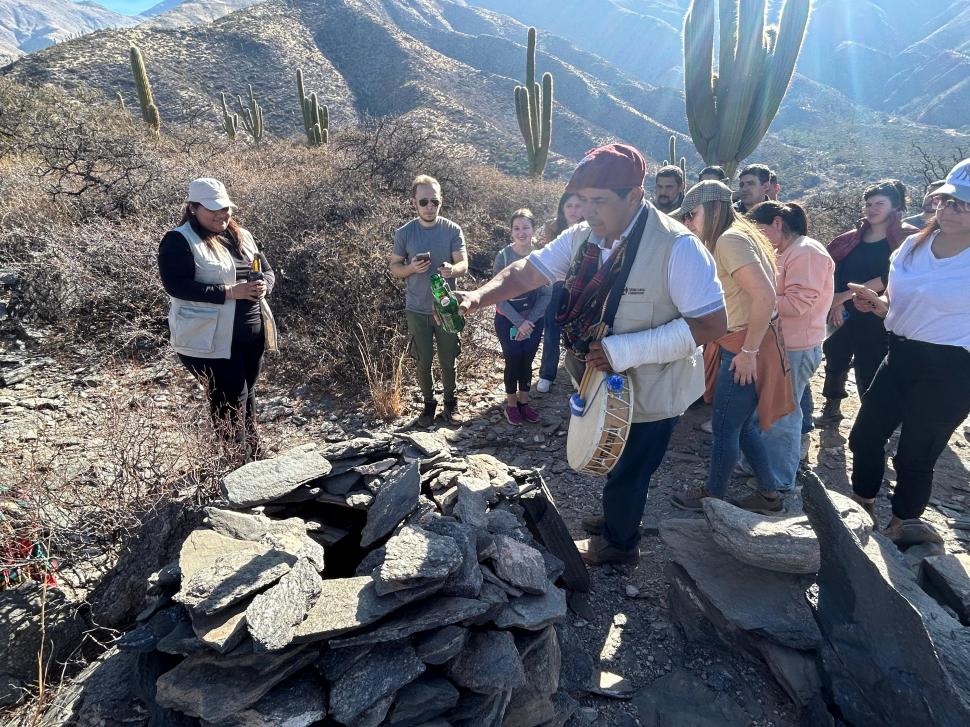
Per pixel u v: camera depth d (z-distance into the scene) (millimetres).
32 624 2355
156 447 3148
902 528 2939
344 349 5246
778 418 3021
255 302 3471
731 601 2361
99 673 2041
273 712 1639
